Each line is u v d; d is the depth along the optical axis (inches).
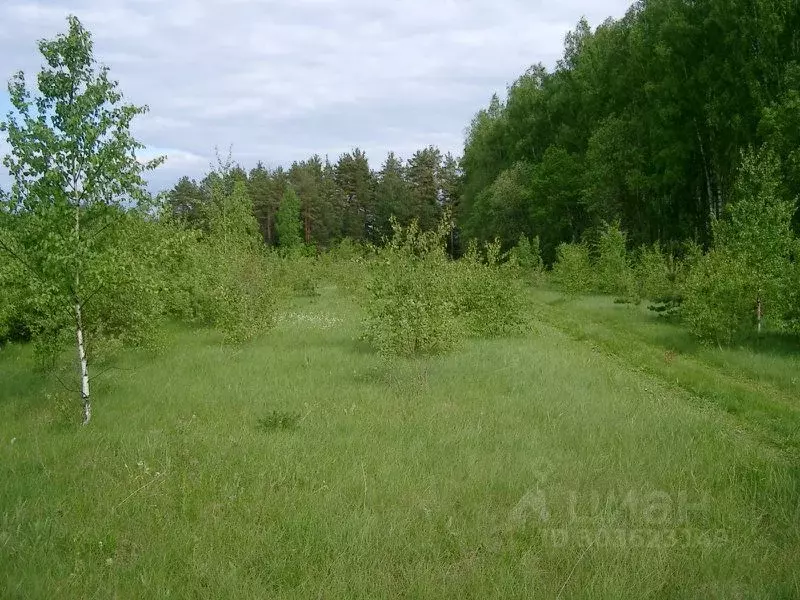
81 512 215.8
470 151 2506.2
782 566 183.8
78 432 303.4
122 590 171.2
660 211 1409.9
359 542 193.3
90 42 320.8
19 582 170.2
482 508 218.5
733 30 1111.6
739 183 724.7
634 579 174.6
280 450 272.8
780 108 977.5
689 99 1243.8
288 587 172.7
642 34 1390.3
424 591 168.9
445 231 538.0
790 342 568.1
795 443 300.7
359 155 3041.3
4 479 241.6
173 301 651.5
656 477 245.1
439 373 429.4
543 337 628.7
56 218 314.5
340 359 484.1
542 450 273.9
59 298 311.3
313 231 2736.2
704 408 360.5
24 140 309.1
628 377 441.1
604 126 1540.4
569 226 1879.9
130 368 458.9
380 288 500.1
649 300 944.9
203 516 213.3
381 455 267.0
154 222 586.2
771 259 575.8
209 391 385.7
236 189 948.0
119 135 327.9
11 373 474.9
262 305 616.4
